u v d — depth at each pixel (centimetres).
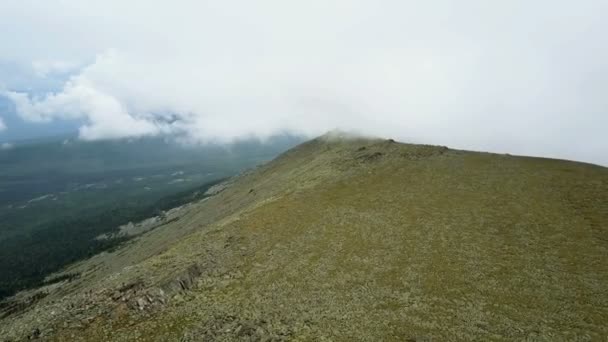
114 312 4988
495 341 3912
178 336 4444
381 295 4866
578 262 5134
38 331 4822
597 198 6725
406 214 6962
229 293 5222
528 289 4709
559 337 3888
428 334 4084
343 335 4159
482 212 6731
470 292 4759
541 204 6775
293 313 4634
